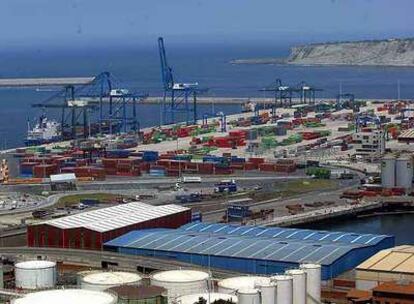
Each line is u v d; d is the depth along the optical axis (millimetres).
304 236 159750
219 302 100375
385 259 133750
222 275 129375
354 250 144750
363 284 128375
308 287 111250
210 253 145500
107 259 144625
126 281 112250
